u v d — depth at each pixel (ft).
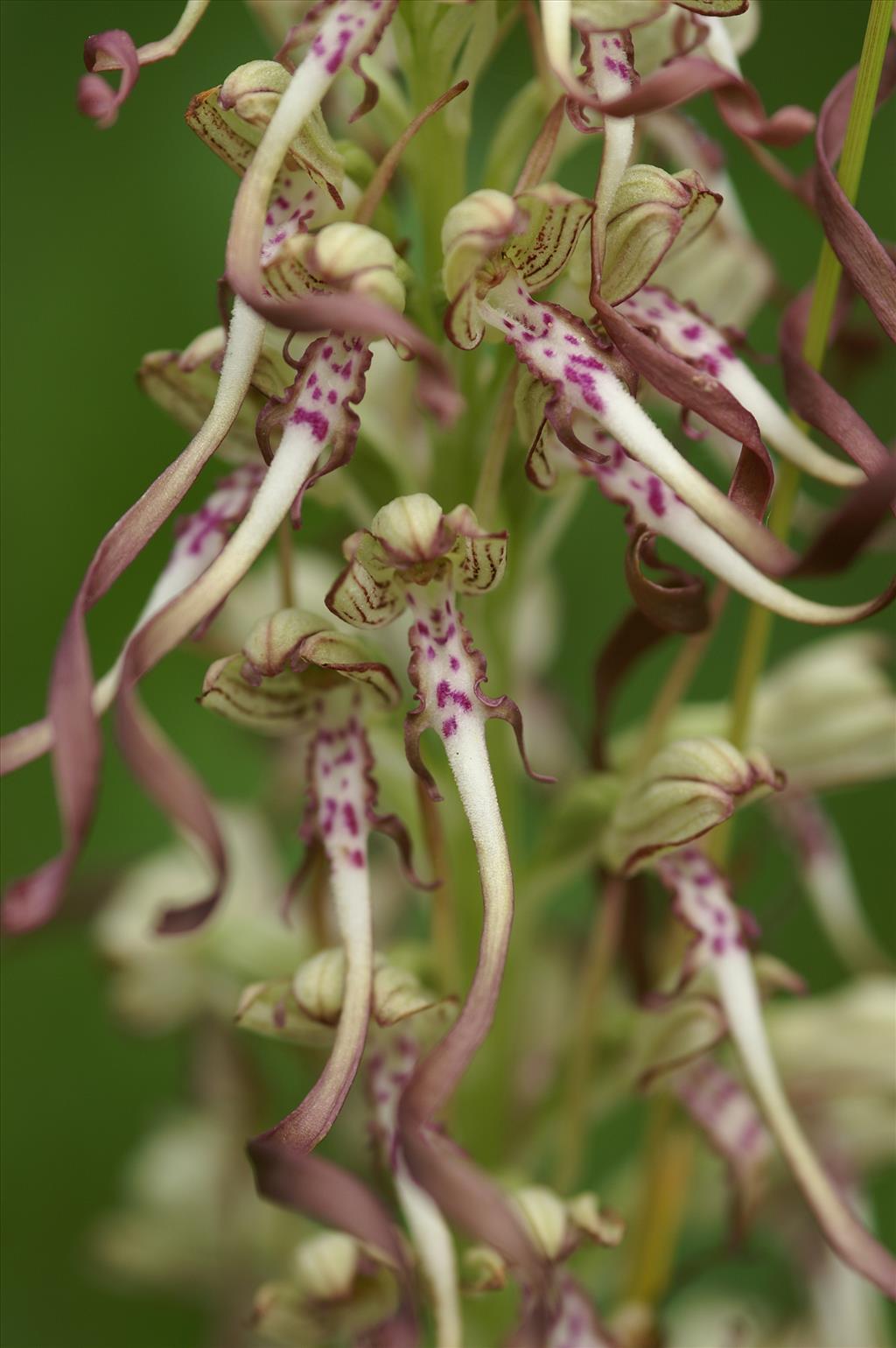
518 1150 1.07
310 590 1.13
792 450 0.98
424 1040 1.00
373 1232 0.91
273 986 0.99
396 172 1.01
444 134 0.99
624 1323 1.05
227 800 1.27
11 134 1.28
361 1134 1.12
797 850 1.12
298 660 0.97
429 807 0.98
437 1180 0.90
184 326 1.28
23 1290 1.29
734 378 0.98
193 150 1.28
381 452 1.01
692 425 0.97
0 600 1.29
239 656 0.98
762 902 1.29
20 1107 1.30
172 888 1.15
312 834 0.98
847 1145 1.12
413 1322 0.95
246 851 1.16
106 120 0.94
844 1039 1.11
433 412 0.91
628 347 0.92
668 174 0.95
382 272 0.92
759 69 1.28
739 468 0.92
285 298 0.94
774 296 1.02
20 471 1.29
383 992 0.98
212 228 1.28
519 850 1.04
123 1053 1.30
